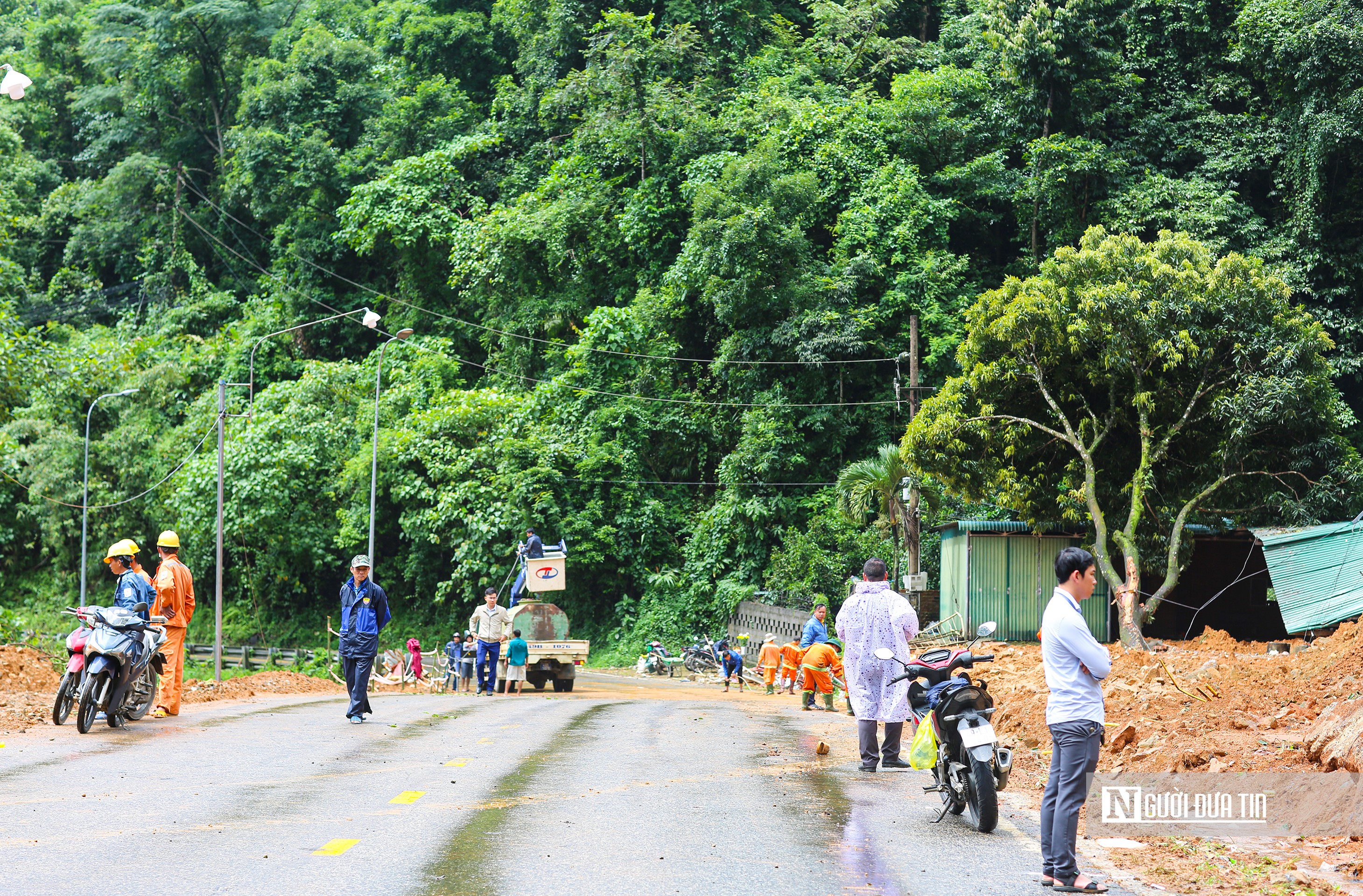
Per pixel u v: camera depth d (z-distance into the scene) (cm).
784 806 767
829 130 3662
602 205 3891
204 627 3956
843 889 543
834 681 1967
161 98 4881
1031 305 2270
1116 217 3356
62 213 5003
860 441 3438
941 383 3359
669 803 772
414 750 1041
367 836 643
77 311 4769
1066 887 545
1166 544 2392
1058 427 2458
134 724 1186
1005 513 2894
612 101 3925
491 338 4081
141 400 4100
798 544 3103
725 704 1858
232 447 3641
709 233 3384
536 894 521
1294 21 3253
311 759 959
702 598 3381
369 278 4516
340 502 3797
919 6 4356
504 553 3359
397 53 4831
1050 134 3569
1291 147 3384
